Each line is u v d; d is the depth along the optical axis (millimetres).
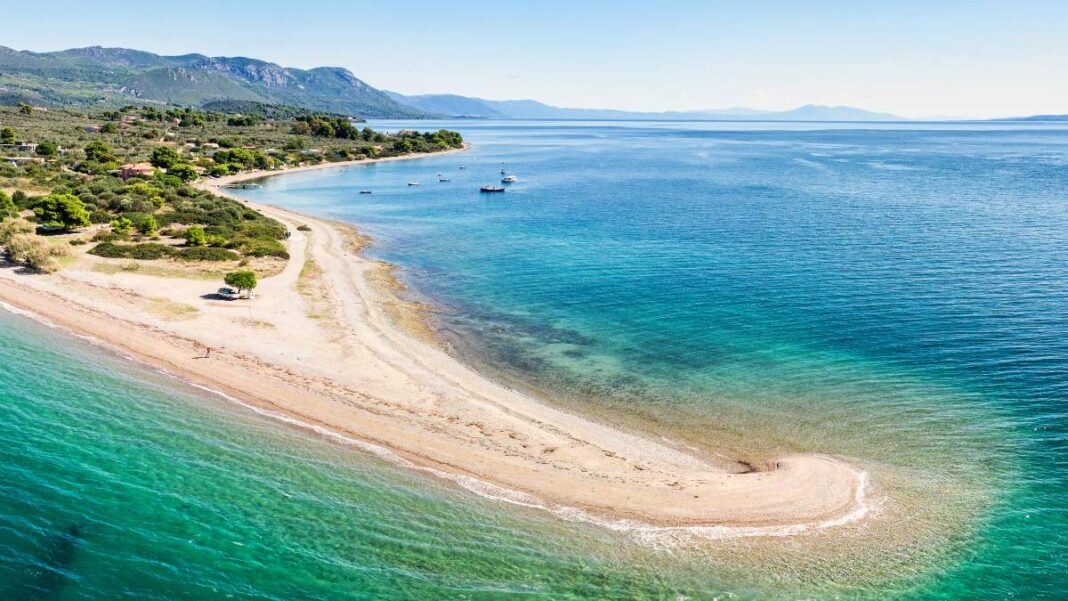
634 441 39562
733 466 37375
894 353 52312
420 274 77812
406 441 38406
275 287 66625
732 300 66375
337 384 45281
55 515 29609
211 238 80625
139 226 83312
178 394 42812
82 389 42438
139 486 32500
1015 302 63219
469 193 152000
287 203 133000
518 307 65188
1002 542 30719
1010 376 47688
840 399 44906
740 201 133750
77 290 61375
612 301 67000
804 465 36844
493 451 37688
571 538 30703
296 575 27469
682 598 27297
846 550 30250
